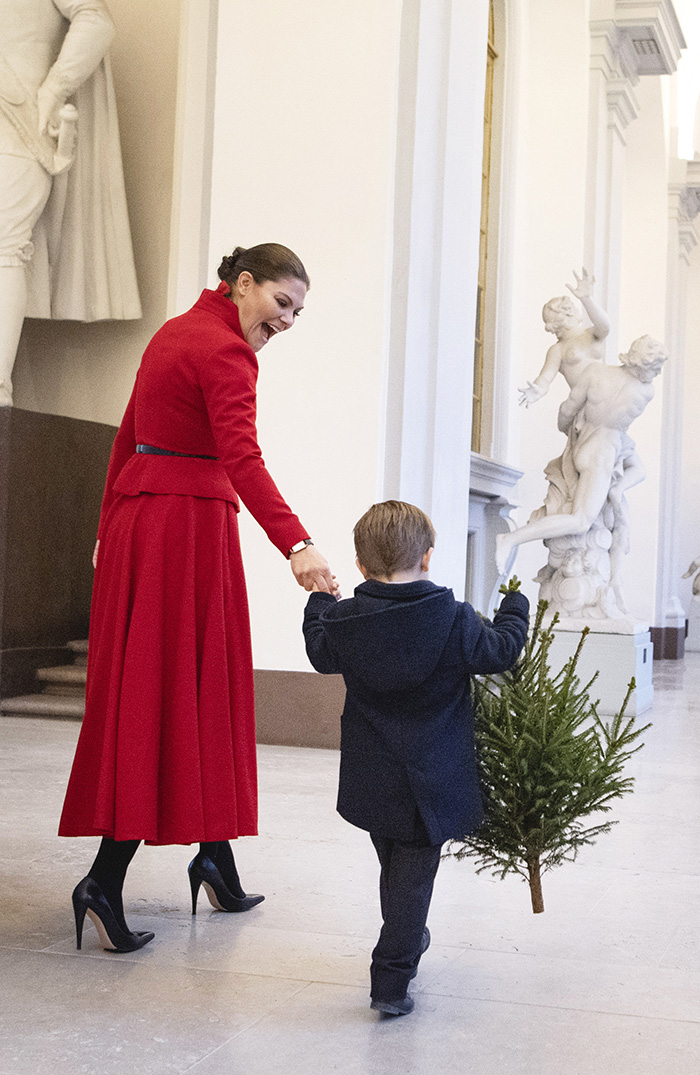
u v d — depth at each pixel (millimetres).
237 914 3652
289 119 7238
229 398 3146
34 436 8391
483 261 11812
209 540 3299
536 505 12922
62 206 8664
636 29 13305
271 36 7270
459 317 7742
